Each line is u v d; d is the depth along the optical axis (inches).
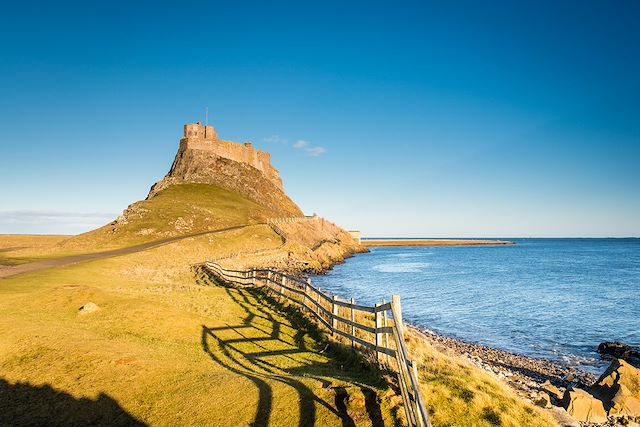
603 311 1749.5
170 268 2026.3
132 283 1273.4
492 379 589.3
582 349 1212.5
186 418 425.4
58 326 681.0
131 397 470.3
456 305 1876.2
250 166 7283.5
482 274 3193.9
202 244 3016.7
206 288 1198.3
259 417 420.5
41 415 432.1
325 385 482.0
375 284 2506.2
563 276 3068.4
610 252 7185.0
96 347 588.7
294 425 406.9
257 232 3762.3
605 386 786.2
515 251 7800.2
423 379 518.9
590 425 673.6
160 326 731.4
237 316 880.9
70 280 1219.9
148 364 550.6
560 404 730.2
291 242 3654.0
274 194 6811.0
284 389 472.4
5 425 412.5
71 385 486.0
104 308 799.7
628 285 2544.3
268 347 698.8
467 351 1163.3
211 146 6963.6
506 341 1294.3
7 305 790.5
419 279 2807.6
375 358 568.4
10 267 1635.1
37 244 4347.9
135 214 3848.4
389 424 409.4
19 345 580.7
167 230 3523.6
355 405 436.8
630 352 1151.0
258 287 1206.9
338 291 2192.4
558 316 1656.0
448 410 451.2
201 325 773.9
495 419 452.4
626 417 708.0
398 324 466.3
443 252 7352.4
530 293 2218.3
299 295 1024.2
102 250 2728.8
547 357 1132.5
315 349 694.5
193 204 4557.1
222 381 504.7
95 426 418.6
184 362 582.6
